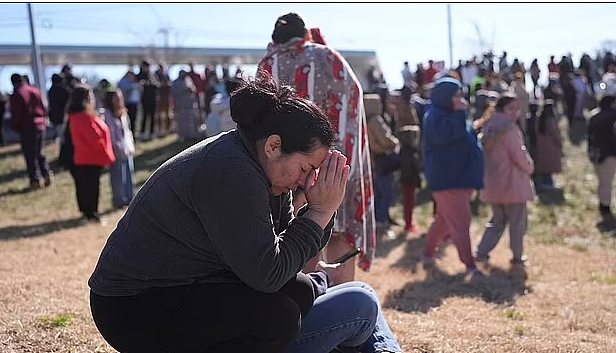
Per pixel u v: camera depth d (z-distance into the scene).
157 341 2.28
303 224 2.31
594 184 11.97
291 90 2.30
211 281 2.30
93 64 24.55
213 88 16.36
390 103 11.44
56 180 13.00
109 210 10.30
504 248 8.00
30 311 4.52
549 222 9.62
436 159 6.34
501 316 5.02
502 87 13.06
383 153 8.54
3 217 9.95
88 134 9.02
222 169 2.15
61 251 7.35
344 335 2.65
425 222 9.54
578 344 4.12
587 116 18.27
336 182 2.32
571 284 6.29
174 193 2.19
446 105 6.21
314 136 2.22
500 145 6.76
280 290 2.47
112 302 2.30
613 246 8.22
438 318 4.88
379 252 7.76
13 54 21.84
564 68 17.75
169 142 16.14
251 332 2.28
